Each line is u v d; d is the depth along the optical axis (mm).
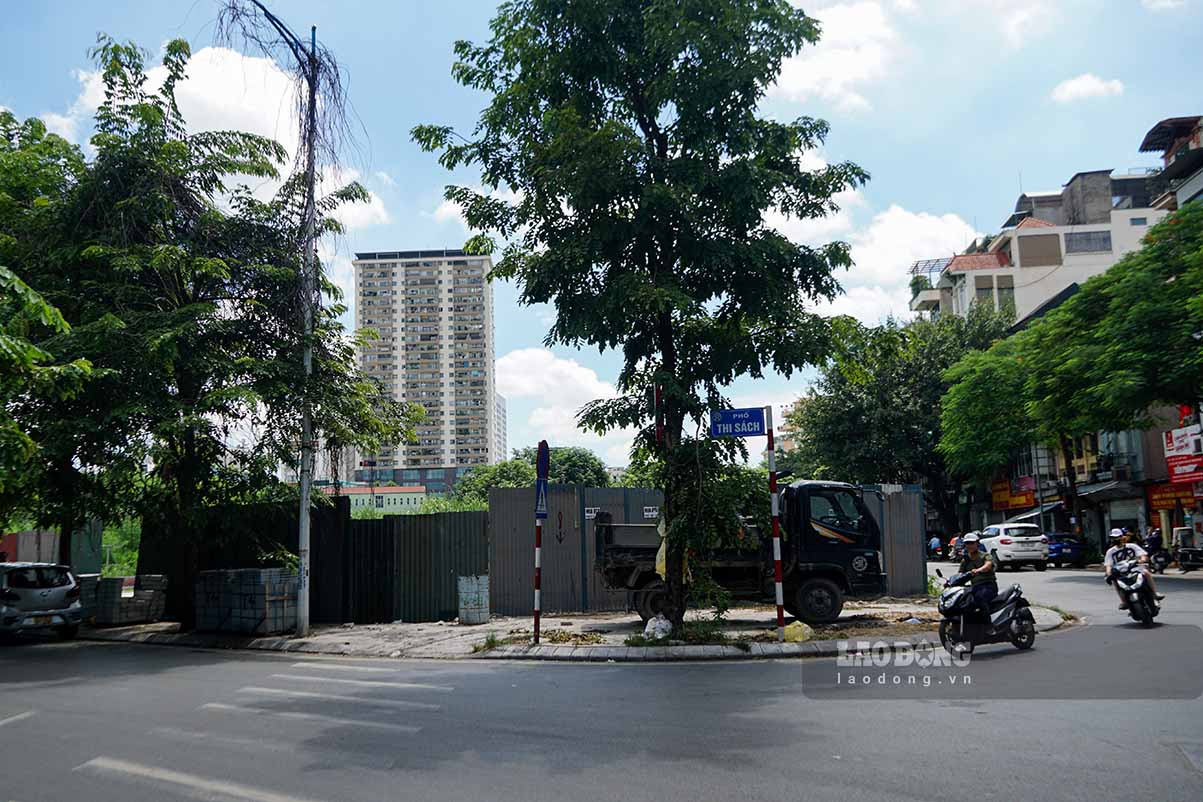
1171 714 7121
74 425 14391
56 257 15531
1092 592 20422
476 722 7477
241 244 16938
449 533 17953
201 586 16609
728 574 14914
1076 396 25484
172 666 12273
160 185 16000
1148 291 23531
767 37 12273
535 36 12828
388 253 145625
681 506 12711
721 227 12891
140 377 14977
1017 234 61125
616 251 12688
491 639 12883
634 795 5238
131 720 8062
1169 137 44781
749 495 12641
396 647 13508
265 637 15359
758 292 12969
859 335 13414
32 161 17359
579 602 18500
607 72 12648
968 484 45500
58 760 6539
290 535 18812
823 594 14594
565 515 18656
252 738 7094
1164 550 27156
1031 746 6180
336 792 5480
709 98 12195
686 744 6473
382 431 18156
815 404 49312
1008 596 11445
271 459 16609
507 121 13234
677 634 12469
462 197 13695
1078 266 60531
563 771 5812
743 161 12336
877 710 7578
